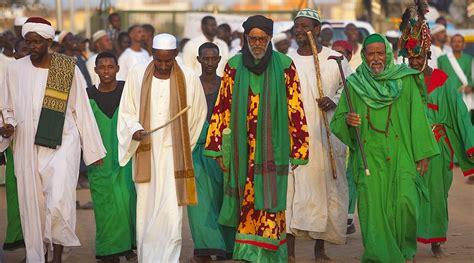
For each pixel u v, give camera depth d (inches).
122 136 484.1
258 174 464.1
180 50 1026.7
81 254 557.6
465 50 1176.8
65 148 489.7
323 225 531.2
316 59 534.0
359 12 1587.1
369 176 477.4
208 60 546.0
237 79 468.4
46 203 483.2
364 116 480.4
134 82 487.2
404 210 474.3
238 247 468.4
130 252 522.0
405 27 518.6
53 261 484.1
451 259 534.3
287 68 471.8
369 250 473.7
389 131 477.7
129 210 519.8
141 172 484.1
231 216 470.9
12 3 1621.6
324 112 531.5
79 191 820.6
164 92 485.1
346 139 486.3
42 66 492.7
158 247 478.3
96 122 518.6
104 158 517.7
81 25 2144.4
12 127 484.1
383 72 480.1
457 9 1486.2
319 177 533.0
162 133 483.2
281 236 474.3
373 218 475.2
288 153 470.3
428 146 476.4
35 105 488.1
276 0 2305.6
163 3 2319.1
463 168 556.4
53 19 1987.0
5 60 791.7
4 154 539.8
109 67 532.1
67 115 496.7
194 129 492.1
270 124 465.1
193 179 483.8
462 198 762.2
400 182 474.6
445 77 553.6
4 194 805.2
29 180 486.3
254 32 459.2
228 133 466.9
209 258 524.4
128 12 1408.7
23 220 491.8
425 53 514.0
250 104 467.5
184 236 612.7
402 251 480.1
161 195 481.4
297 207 526.6
